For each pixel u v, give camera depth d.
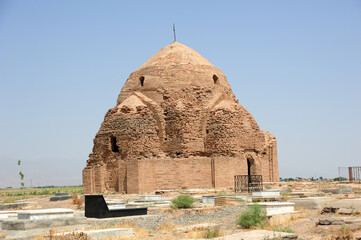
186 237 23.25
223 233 23.77
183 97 61.84
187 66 63.59
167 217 32.09
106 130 60.53
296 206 33.19
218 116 60.31
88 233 24.00
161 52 66.81
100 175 59.78
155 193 53.94
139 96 62.62
